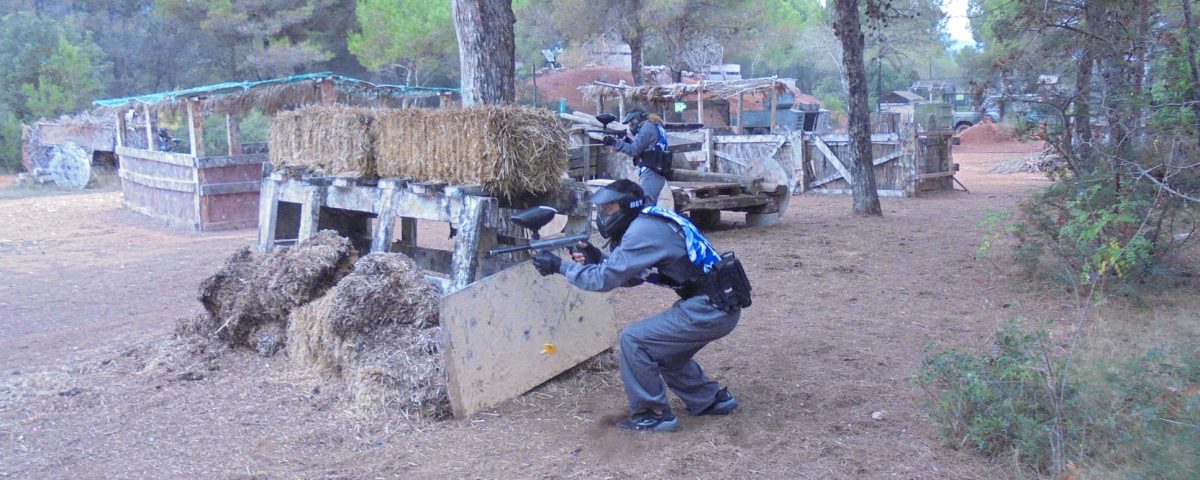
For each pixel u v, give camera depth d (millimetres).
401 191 6812
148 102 15836
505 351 5195
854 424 4766
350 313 5449
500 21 8969
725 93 20797
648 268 4441
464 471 4305
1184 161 6742
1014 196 16375
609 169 12492
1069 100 7605
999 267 8672
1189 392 4137
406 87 16453
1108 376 4363
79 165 23938
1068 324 6484
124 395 5512
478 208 6047
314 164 7688
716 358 6047
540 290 5387
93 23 39438
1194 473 3479
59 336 7188
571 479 4172
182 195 14977
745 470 4219
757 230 12102
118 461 4508
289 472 4336
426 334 5371
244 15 31094
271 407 5230
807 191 18266
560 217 8531
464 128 6125
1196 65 6973
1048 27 8438
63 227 15266
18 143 29094
